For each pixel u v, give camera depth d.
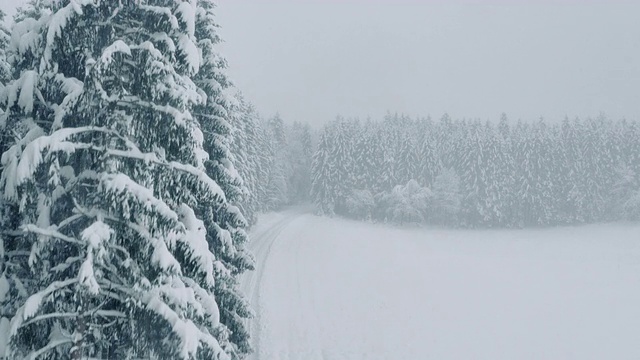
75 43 6.82
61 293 6.43
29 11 9.54
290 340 20.17
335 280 31.08
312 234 49.59
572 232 64.69
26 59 7.40
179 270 6.62
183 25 7.14
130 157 6.75
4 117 7.43
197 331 6.80
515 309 26.78
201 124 11.74
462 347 20.88
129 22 7.25
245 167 36.94
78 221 6.91
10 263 7.41
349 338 21.09
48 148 6.15
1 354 6.39
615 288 31.78
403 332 22.44
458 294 29.61
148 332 6.72
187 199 8.40
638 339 22.16
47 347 6.46
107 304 7.27
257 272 30.81
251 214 46.94
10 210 7.44
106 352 7.35
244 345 12.72
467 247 51.06
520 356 20.09
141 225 6.85
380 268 35.53
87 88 6.35
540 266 39.56
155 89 6.82
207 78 11.92
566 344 21.53
